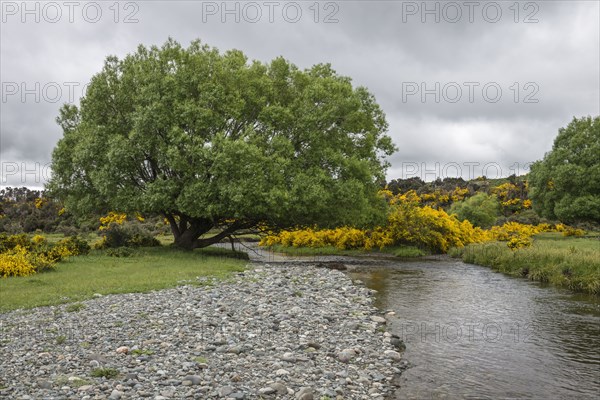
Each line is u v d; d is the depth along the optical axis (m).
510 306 18.36
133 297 16.38
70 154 31.27
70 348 10.72
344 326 14.59
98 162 29.42
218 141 27.14
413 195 99.50
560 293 21.33
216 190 27.14
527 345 13.13
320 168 30.73
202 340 11.85
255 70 30.83
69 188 31.58
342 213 31.73
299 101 31.81
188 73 28.41
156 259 27.17
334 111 31.05
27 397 7.79
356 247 46.91
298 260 37.38
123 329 12.39
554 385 10.16
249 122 31.30
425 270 30.56
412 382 10.30
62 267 23.88
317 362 11.04
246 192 26.77
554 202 60.53
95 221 65.62
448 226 44.22
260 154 27.22
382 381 10.26
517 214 85.75
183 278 20.34
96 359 9.98
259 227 35.44
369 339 13.29
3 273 20.70
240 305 16.00
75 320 13.18
